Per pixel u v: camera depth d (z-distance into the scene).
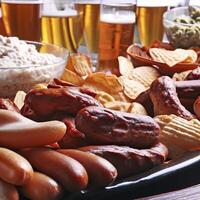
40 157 0.51
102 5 1.03
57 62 0.81
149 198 0.53
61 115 0.59
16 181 0.48
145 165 0.56
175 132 0.64
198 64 0.90
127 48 1.00
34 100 0.59
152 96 0.72
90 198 0.51
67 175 0.50
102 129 0.56
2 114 0.54
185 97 0.73
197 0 1.32
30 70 0.78
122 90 0.79
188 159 0.59
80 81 0.82
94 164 0.52
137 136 0.57
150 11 1.12
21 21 1.03
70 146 0.56
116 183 0.53
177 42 1.06
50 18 1.06
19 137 0.52
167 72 0.91
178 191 0.55
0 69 0.76
